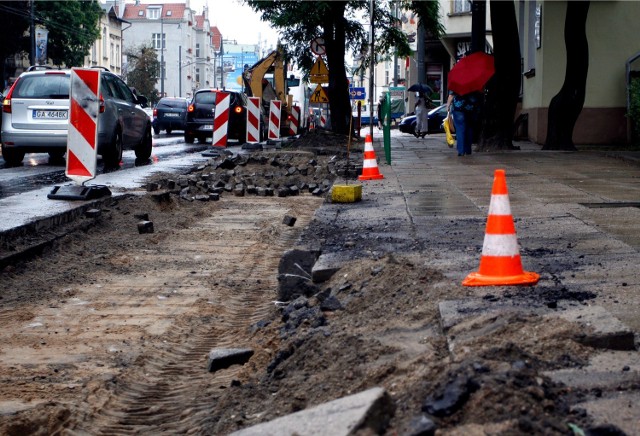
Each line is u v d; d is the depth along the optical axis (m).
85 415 4.62
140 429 4.49
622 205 10.41
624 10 25.66
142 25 149.50
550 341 3.96
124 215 11.88
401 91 62.75
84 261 9.02
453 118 21.75
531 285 5.54
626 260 6.53
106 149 18.81
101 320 6.69
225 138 26.02
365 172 15.19
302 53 39.09
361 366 4.18
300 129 52.25
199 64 163.00
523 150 23.53
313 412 3.25
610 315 4.38
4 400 4.80
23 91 18.92
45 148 19.00
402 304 5.38
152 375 5.40
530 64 30.73
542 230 8.28
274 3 34.50
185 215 12.60
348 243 8.06
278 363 4.90
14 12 62.44
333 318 5.59
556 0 26.66
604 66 25.86
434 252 7.39
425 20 37.38
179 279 8.27
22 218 9.89
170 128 46.47
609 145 25.89
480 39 26.14
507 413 3.07
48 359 5.64
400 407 3.29
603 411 3.19
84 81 12.08
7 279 8.02
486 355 3.67
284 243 10.44
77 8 69.06
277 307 6.64
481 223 9.27
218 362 5.38
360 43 37.72
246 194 15.70
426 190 12.97
